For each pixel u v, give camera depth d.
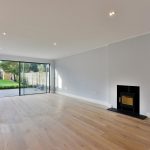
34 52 6.46
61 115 3.94
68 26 3.06
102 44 4.90
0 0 1.97
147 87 3.70
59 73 8.53
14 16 2.53
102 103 5.33
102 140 2.47
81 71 6.52
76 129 2.95
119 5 2.14
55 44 4.82
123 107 4.37
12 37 3.90
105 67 5.15
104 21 2.79
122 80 4.39
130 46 4.12
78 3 2.08
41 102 5.72
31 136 2.61
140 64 3.86
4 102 5.66
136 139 2.52
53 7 2.20
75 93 6.97
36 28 3.17
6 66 7.46
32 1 2.01
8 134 2.69
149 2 2.06
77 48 5.58
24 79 7.95
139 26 3.10
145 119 3.58
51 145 2.28
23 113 4.10
